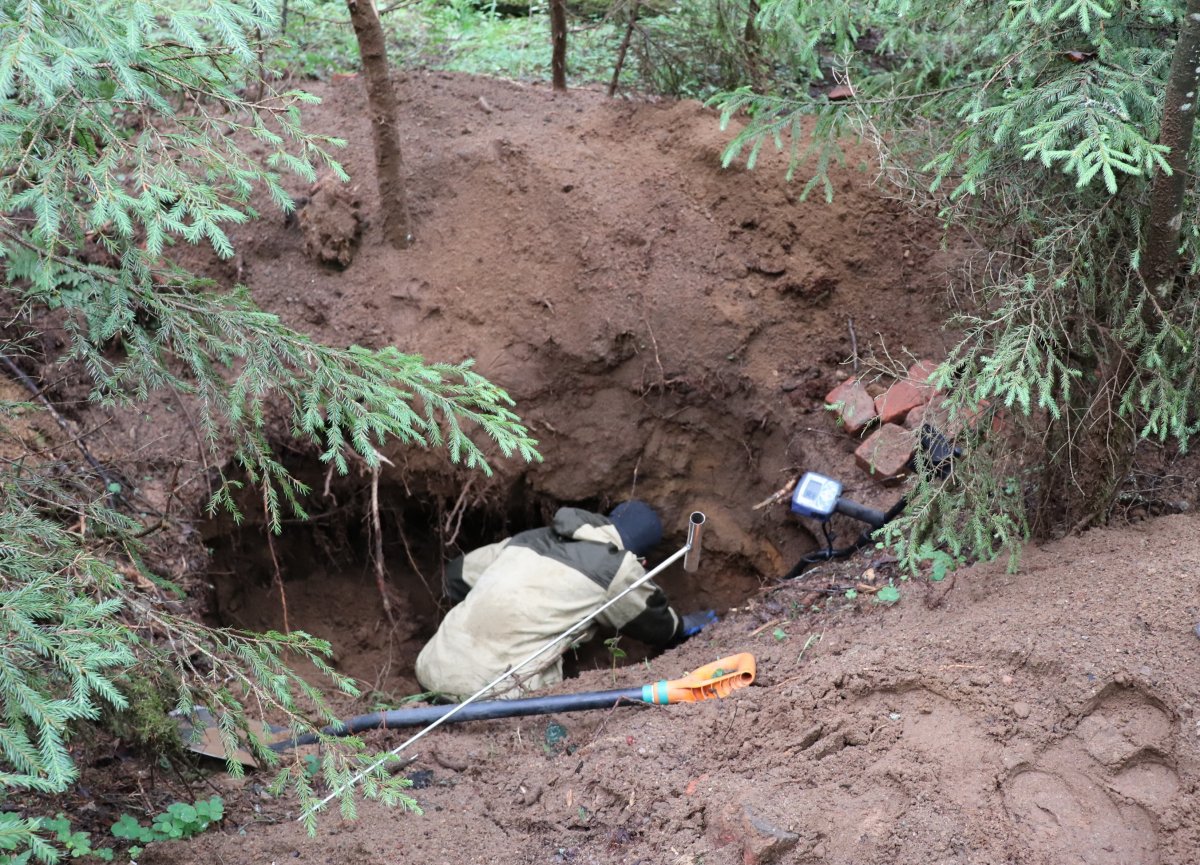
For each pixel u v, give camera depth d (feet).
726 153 12.94
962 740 8.95
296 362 9.16
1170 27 10.36
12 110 7.55
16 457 12.59
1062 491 11.22
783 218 15.83
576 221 16.07
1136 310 9.89
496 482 15.78
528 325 15.80
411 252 16.40
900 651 9.96
